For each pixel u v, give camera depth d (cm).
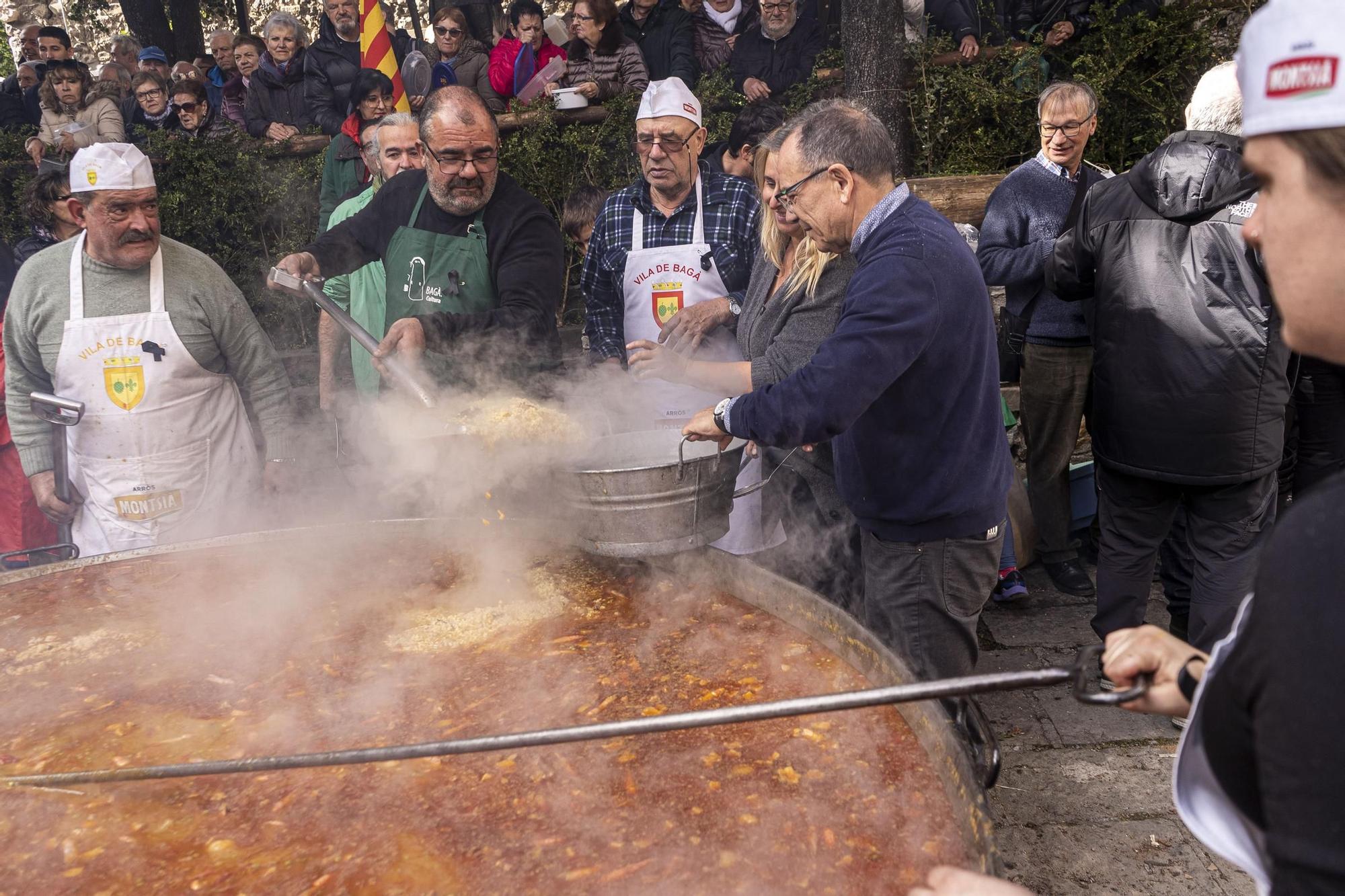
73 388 337
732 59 665
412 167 461
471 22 867
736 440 312
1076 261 346
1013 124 634
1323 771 79
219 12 1163
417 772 186
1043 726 359
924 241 235
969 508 258
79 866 166
